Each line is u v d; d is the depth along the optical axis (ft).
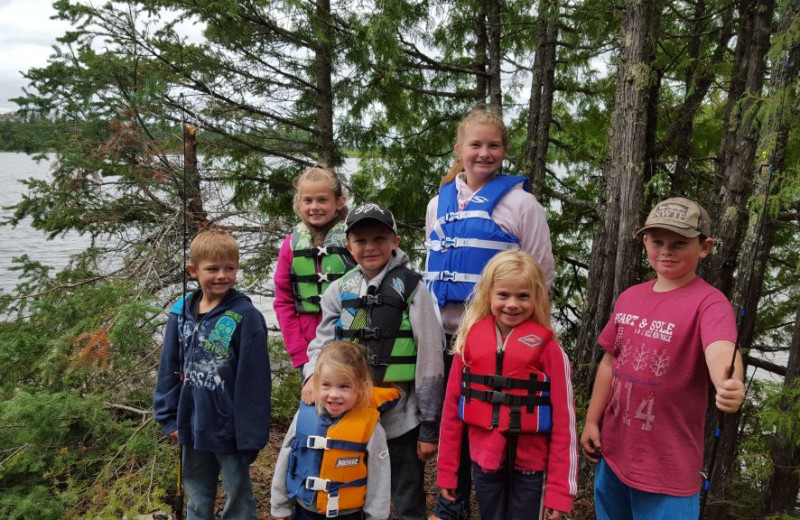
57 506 11.23
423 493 8.75
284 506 7.86
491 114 9.29
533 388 7.52
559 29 20.67
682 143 17.84
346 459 7.53
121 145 17.30
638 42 11.57
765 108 9.52
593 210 20.76
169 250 17.69
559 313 20.17
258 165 20.57
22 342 14.24
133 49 18.48
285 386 18.35
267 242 19.92
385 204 22.76
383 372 8.29
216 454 8.87
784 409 9.86
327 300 8.94
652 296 7.38
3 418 11.55
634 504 7.25
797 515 10.05
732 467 12.45
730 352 6.16
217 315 8.59
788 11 9.25
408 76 22.95
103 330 12.70
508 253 7.85
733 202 12.25
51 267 18.02
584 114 23.08
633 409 7.18
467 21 22.53
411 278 8.46
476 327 7.94
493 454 7.56
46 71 17.40
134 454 12.03
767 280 18.22
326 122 21.04
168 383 8.95
